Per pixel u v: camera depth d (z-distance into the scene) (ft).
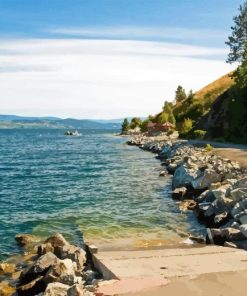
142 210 84.43
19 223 75.72
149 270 38.32
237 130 234.58
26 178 148.56
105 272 40.01
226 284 34.14
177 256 44.45
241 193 70.44
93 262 46.16
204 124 302.66
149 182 126.52
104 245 58.23
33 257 54.29
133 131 610.65
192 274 36.81
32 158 242.58
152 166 175.22
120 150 289.53
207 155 150.92
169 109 500.33
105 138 542.98
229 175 95.04
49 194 109.81
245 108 237.66
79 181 135.44
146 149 285.64
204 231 65.98
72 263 44.70
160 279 35.40
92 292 32.91
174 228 68.44
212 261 41.78
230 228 54.49
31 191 116.16
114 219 76.79
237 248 49.26
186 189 97.40
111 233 65.82
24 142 471.62
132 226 70.64
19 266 51.08
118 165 184.03
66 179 142.20
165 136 391.24
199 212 75.25
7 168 185.98
